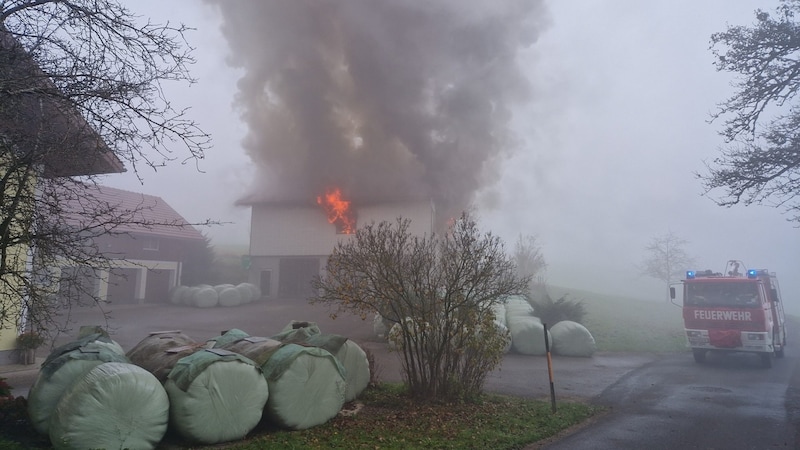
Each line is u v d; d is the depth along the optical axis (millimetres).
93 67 5051
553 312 19453
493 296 8414
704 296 14492
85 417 4980
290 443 5859
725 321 14008
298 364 6539
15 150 4965
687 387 10930
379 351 14281
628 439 6809
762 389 10727
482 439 6441
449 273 8203
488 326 8375
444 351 8461
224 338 8664
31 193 5238
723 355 16172
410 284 8281
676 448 6410
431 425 6988
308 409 6594
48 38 5051
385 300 8344
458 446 6125
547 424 7352
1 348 10758
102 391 5074
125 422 5145
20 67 4898
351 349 8320
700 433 7133
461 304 8180
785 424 7668
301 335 8688
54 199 5328
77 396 5047
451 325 8250
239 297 26688
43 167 5215
